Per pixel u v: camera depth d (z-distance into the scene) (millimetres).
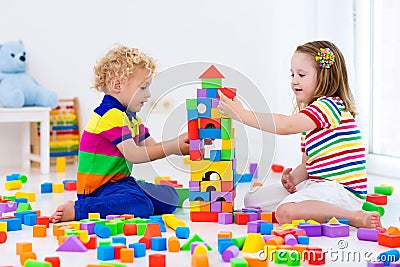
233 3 4281
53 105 3771
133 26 4188
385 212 2297
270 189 2318
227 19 4297
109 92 2297
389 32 3436
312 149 2213
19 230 1973
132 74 2244
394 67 3414
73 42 4086
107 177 2234
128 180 2275
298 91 2279
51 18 4031
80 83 4117
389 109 3455
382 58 3480
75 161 4090
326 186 2117
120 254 1572
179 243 1683
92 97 4148
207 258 1498
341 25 3385
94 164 2229
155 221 2000
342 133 2184
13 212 2299
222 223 2088
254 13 4184
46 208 2408
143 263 1555
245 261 1470
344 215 1970
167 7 4242
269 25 4062
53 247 1739
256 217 2100
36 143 3893
